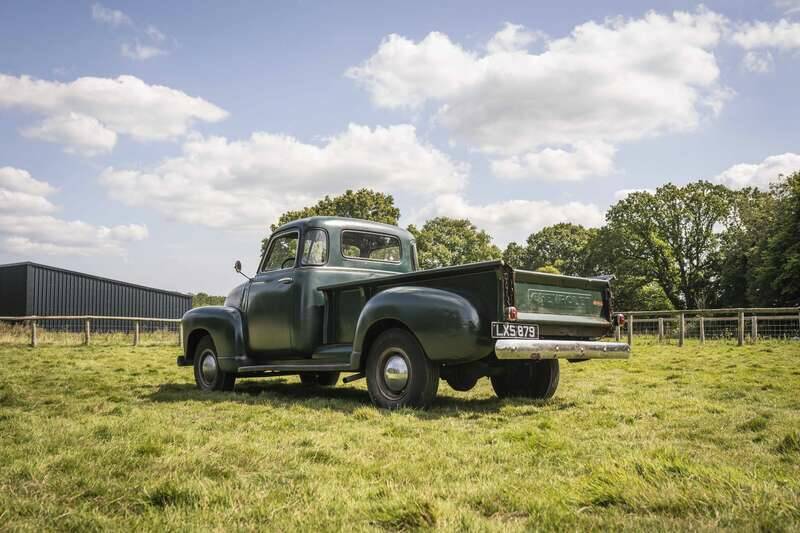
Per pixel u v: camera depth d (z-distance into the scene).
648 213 46.81
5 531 2.31
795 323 17.52
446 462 3.40
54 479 3.01
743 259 41.06
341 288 6.43
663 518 2.31
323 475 3.14
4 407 6.03
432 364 5.53
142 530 2.31
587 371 9.25
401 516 2.38
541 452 3.66
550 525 2.28
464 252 55.12
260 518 2.44
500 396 6.66
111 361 12.41
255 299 7.39
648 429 4.49
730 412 5.14
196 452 3.61
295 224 7.19
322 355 6.55
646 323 19.39
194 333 8.08
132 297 34.09
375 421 4.97
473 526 2.28
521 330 5.24
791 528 2.13
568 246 62.41
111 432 4.31
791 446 3.71
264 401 6.43
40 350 16.16
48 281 29.88
